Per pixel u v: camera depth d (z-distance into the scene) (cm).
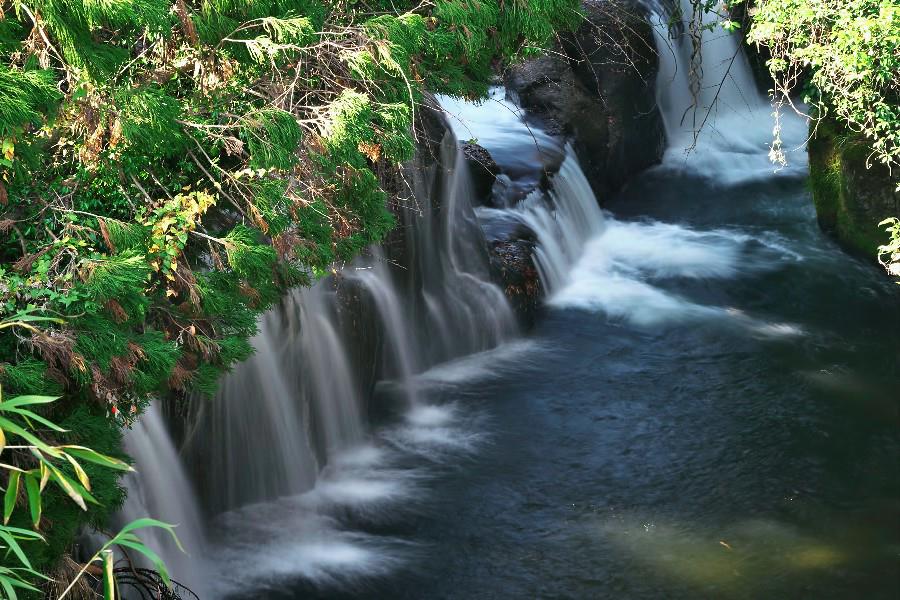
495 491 1092
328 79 794
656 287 1641
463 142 1622
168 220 668
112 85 628
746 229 1859
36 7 554
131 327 661
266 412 1037
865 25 1159
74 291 579
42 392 554
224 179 755
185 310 705
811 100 1642
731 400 1289
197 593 915
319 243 776
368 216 849
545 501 1076
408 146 764
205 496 983
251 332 739
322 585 935
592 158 1950
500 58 1055
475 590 936
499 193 1644
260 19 704
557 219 1706
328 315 1130
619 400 1291
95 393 598
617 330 1491
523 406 1271
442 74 919
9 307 569
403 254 1270
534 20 880
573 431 1216
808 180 1869
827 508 1067
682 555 988
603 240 1828
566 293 1609
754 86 2378
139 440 878
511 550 995
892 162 1627
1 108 495
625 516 1052
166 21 591
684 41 2241
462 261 1423
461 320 1386
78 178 655
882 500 1079
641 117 2059
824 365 1382
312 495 1077
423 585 941
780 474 1128
